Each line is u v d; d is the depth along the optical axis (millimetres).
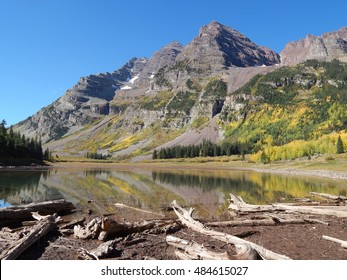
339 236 17094
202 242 15594
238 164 162000
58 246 14680
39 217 21891
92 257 12859
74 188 44625
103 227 16016
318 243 15562
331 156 117875
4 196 34625
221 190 44219
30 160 142875
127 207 28203
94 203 30484
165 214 25047
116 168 137375
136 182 57469
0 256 12352
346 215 22469
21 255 13281
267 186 51000
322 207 24578
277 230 18797
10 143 132375
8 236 15797
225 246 14828
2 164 119875
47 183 52125
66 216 23891
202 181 61375
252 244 13531
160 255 13367
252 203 31625
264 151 151875
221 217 24234
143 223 18547
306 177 75312
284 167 116375
